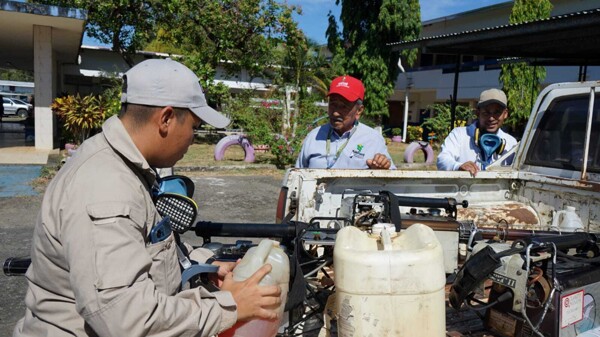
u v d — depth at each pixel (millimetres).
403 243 1857
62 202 1417
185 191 1847
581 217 3189
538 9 15586
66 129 13273
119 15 18703
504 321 2084
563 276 2004
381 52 20984
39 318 1562
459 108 19688
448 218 2633
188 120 1572
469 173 3486
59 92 20844
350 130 3906
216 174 11664
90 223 1359
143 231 1498
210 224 2238
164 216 1721
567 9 18625
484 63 22562
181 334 1395
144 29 19172
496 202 3695
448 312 2357
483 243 2279
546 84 19391
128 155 1497
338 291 1722
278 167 12719
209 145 18422
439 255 1711
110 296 1306
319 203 3094
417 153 18516
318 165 3939
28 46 17016
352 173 3131
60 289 1505
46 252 1476
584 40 5449
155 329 1348
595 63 7633
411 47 6703
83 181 1422
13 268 1919
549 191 3443
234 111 16234
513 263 1976
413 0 20234
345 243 1792
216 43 18469
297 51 18703
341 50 22094
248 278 1603
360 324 1660
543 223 3494
